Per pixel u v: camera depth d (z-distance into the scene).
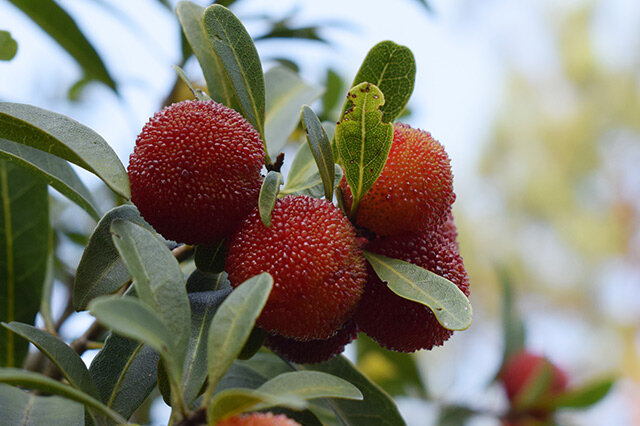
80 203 0.27
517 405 0.41
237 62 0.24
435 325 0.23
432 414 0.42
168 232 0.23
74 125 0.22
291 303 0.22
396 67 0.25
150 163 0.22
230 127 0.22
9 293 0.28
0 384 0.24
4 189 0.28
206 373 0.22
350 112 0.23
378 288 0.23
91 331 0.27
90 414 0.22
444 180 0.23
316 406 0.30
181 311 0.21
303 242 0.22
